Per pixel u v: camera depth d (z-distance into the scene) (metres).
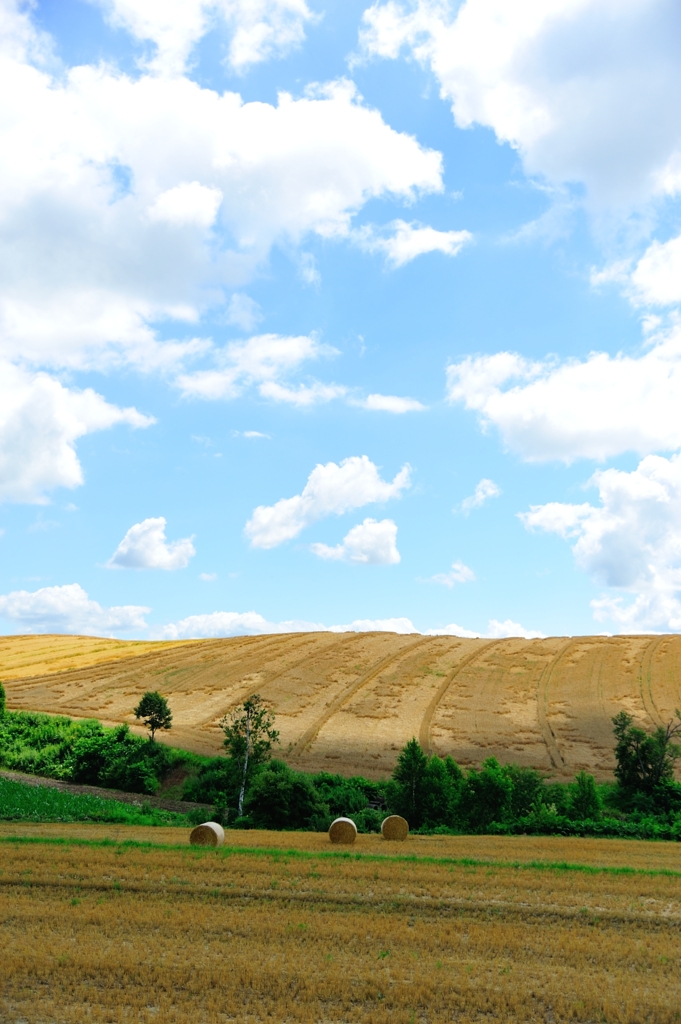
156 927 16.28
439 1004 12.70
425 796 41.34
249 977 13.49
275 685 76.25
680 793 46.22
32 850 24.23
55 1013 12.09
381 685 77.31
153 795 49.12
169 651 90.75
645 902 19.38
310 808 39.75
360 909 18.16
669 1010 12.59
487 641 95.44
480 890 20.20
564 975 14.06
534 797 42.34
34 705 68.94
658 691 73.44
